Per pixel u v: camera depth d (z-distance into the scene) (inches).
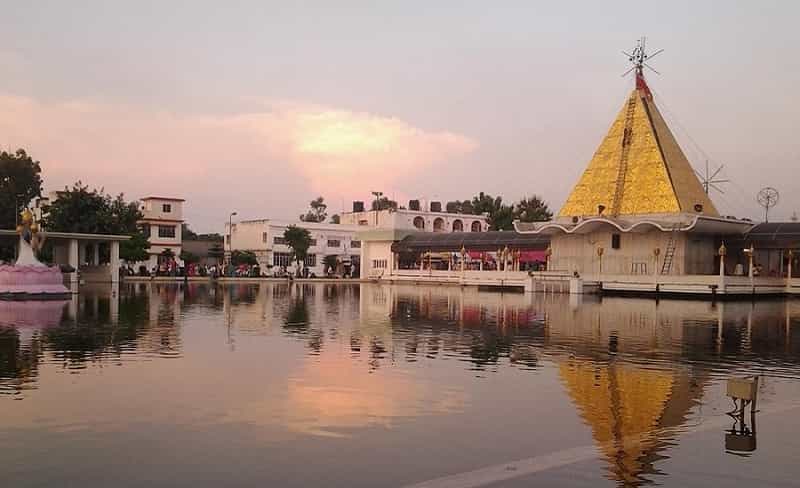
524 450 361.7
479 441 377.4
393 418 425.1
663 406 465.4
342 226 3949.3
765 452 360.8
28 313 1111.0
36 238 1601.9
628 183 2261.3
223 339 797.9
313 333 872.3
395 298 1733.5
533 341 810.8
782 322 1100.5
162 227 3612.2
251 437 380.2
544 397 489.4
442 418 426.3
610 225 2178.9
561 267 2375.7
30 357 641.6
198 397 474.9
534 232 2474.2
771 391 522.9
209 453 351.3
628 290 1999.3
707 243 2165.4
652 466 337.7
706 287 1850.4
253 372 574.2
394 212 3946.9
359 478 316.2
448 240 2906.0
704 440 383.2
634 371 601.6
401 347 746.2
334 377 556.4
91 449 356.5
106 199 2728.8
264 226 3786.9
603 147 2386.8
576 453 357.4
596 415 438.3
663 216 2133.4
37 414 423.8
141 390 495.8
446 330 928.3
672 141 2321.6
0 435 379.6
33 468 327.0
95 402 457.1
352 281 3009.4
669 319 1147.3
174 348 715.4
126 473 320.8
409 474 322.0
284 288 2272.4
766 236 2122.3
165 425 402.3
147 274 3112.7
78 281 2034.9
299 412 435.8
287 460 341.1
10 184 2721.5
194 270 3218.5
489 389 515.8
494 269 2842.0
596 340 826.8
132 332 852.6
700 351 734.5
